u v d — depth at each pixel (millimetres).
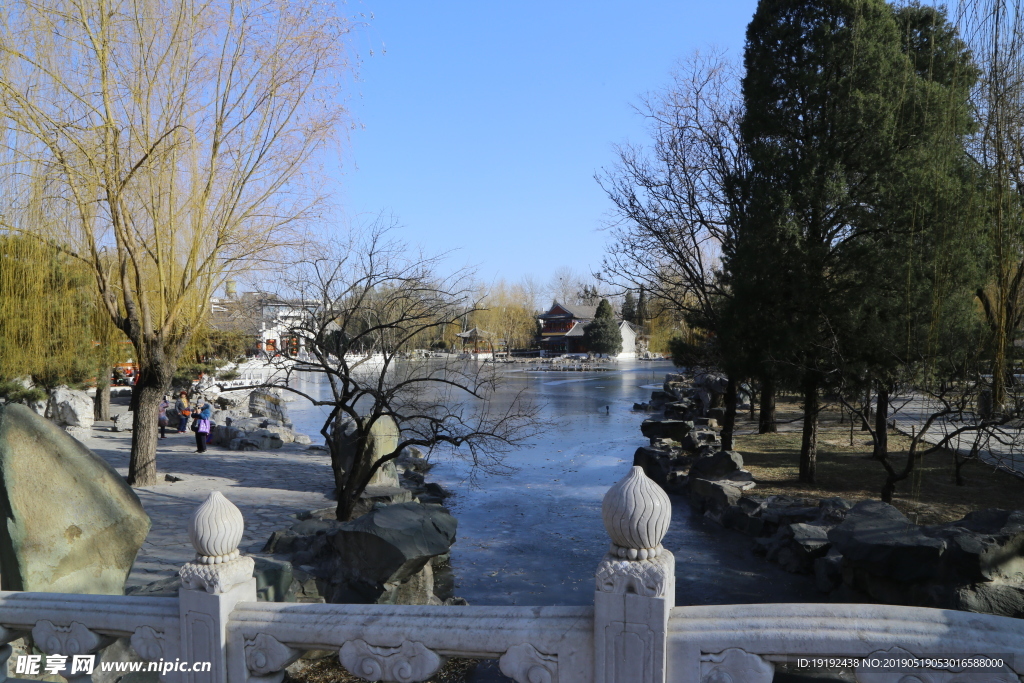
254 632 3115
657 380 61906
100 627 3389
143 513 5625
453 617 2949
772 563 11367
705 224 19641
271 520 12578
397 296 13758
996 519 8406
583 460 22422
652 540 2686
